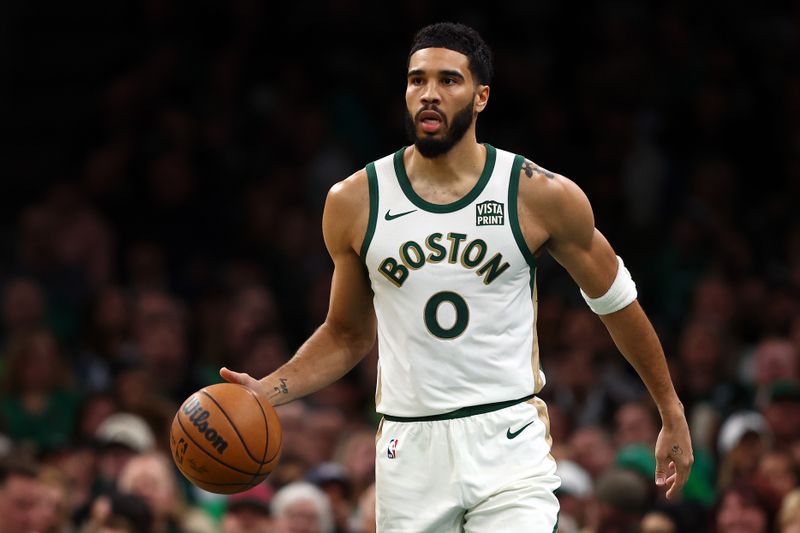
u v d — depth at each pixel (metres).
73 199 32.62
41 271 31.73
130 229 32.75
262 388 12.30
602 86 34.50
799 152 33.22
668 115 34.03
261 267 31.89
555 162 33.50
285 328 30.94
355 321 12.73
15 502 19.45
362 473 22.52
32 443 25.20
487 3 36.19
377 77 35.44
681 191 32.94
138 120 34.72
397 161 12.19
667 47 35.38
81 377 27.86
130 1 38.25
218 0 36.62
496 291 11.95
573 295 29.61
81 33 38.34
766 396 23.12
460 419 11.97
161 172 33.03
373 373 27.88
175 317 28.70
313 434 24.53
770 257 31.27
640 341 12.55
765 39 35.41
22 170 36.62
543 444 12.18
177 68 35.44
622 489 19.22
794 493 18.59
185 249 32.56
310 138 34.00
